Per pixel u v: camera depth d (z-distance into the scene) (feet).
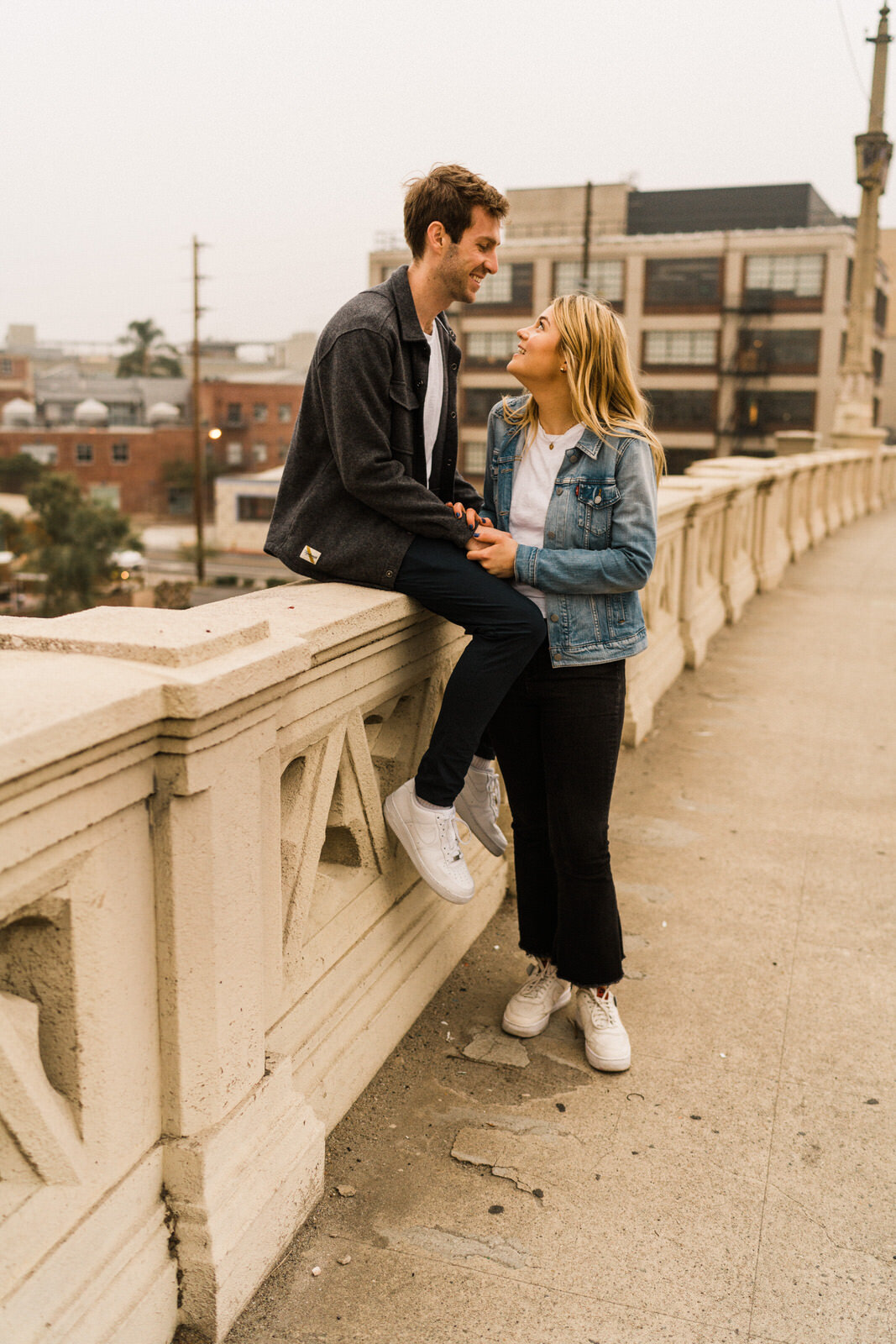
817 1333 6.52
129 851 5.57
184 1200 6.18
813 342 174.81
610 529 8.36
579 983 9.08
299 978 7.86
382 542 8.00
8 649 5.79
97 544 153.89
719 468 32.83
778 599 32.91
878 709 20.51
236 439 242.17
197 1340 6.25
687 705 20.67
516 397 9.12
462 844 11.12
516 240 182.80
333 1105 8.18
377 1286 6.77
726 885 12.91
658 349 181.98
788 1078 9.13
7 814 4.46
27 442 231.50
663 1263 7.04
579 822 8.73
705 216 197.77
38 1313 5.17
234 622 6.15
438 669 9.78
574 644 8.32
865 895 12.66
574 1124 8.45
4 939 5.30
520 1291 6.77
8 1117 5.23
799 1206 7.59
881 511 70.95
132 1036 5.79
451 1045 9.50
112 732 4.93
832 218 213.25
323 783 7.78
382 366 7.54
